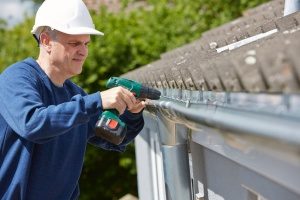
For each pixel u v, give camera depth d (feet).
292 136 3.30
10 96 8.02
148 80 11.98
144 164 20.52
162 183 16.08
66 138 8.95
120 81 8.46
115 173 27.30
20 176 8.41
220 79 5.32
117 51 26.35
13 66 8.53
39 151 8.57
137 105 9.45
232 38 10.54
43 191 8.81
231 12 27.81
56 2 8.78
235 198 7.81
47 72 8.92
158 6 28.22
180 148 9.30
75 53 8.78
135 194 27.63
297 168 4.60
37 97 8.08
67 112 7.61
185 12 27.96
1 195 8.57
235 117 4.44
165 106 7.63
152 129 15.96
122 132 8.31
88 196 27.32
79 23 8.74
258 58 4.62
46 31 8.77
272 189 6.07
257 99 4.39
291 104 3.76
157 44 26.86
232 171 7.82
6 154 8.47
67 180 9.22
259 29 9.41
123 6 32.17
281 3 16.03
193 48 15.07
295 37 5.17
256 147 4.38
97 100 7.85
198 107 6.05
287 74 3.87
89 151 26.66
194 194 10.14
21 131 7.79
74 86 10.05
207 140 8.23
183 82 7.26
